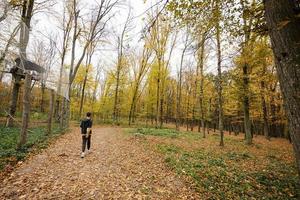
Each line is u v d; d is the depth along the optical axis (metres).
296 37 2.62
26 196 4.92
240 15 4.68
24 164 7.00
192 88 31.61
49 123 13.62
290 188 6.39
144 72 32.12
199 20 4.89
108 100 38.94
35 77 12.80
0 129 13.25
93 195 5.22
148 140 14.35
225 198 5.49
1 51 8.17
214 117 34.56
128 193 5.49
